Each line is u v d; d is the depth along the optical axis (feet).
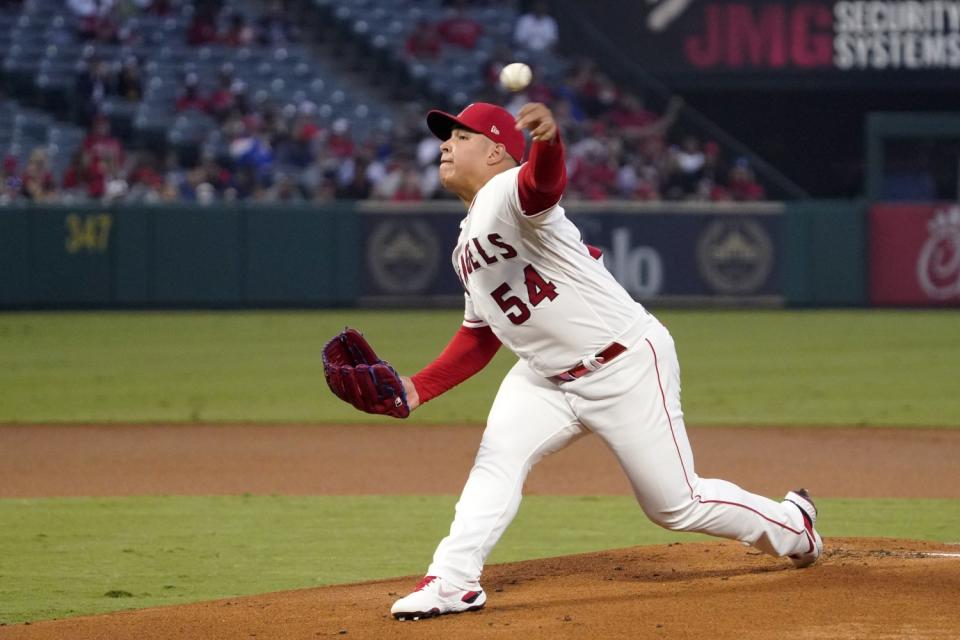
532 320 52.95
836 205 270.87
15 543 80.33
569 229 52.70
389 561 75.61
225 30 316.40
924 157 313.53
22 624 55.36
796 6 305.53
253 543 80.79
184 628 53.21
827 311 269.23
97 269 252.21
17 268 249.14
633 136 305.32
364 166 277.85
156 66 304.50
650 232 267.80
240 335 219.61
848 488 102.12
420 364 173.06
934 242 270.26
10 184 259.19
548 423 54.29
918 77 305.53
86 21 306.76
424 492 101.30
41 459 115.96
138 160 281.33
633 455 53.78
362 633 51.06
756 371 180.24
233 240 256.52
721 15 307.78
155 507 93.56
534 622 51.44
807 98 325.62
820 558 62.95
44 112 294.46
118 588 68.28
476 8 336.70
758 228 270.26
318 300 260.42
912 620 49.88
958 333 228.22
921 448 122.01
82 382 168.66
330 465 114.01
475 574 53.47
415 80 314.35
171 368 181.57
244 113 293.02
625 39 311.47
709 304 269.85
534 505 94.68
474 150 53.57
